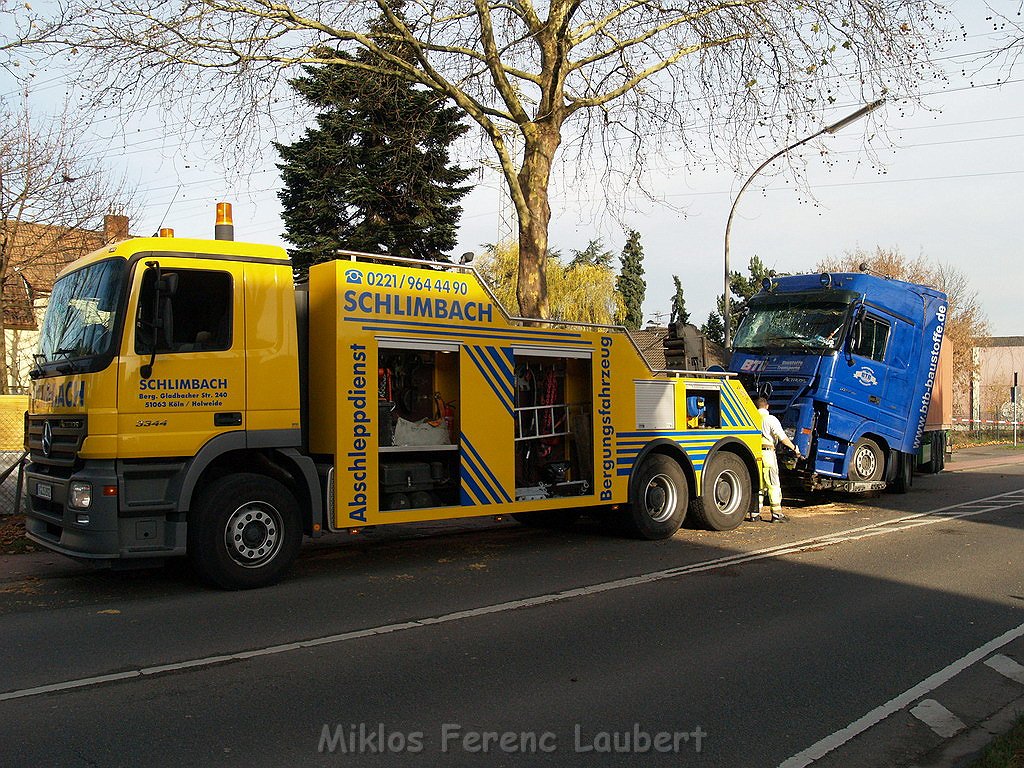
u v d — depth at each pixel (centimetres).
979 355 5262
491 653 618
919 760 450
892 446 1575
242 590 812
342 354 853
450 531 1227
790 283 1608
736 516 1240
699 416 1229
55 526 820
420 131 1716
